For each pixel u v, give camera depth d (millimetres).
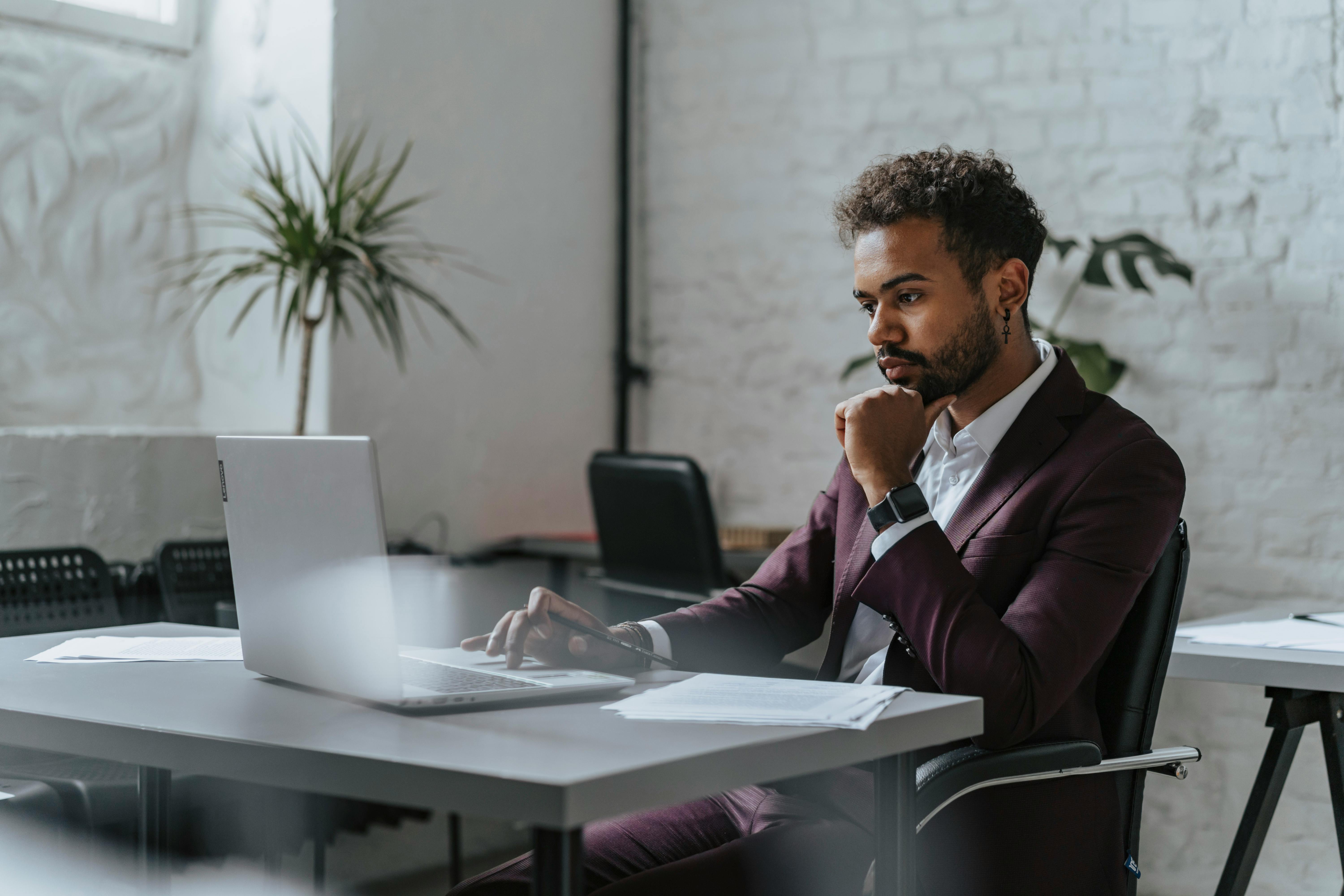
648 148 3850
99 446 2605
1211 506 3021
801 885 1220
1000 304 1437
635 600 2865
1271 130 2996
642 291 3873
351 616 1071
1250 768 2875
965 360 1410
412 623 2674
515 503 3564
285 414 3080
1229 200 3033
